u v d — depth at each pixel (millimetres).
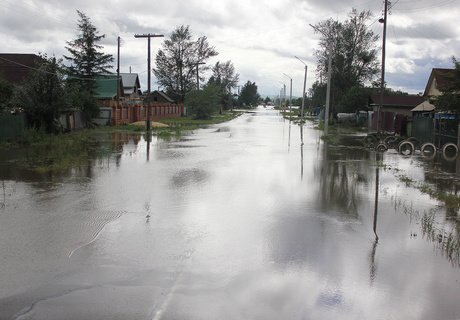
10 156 21172
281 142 31062
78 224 9539
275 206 11391
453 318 5586
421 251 8070
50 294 6098
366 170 18016
